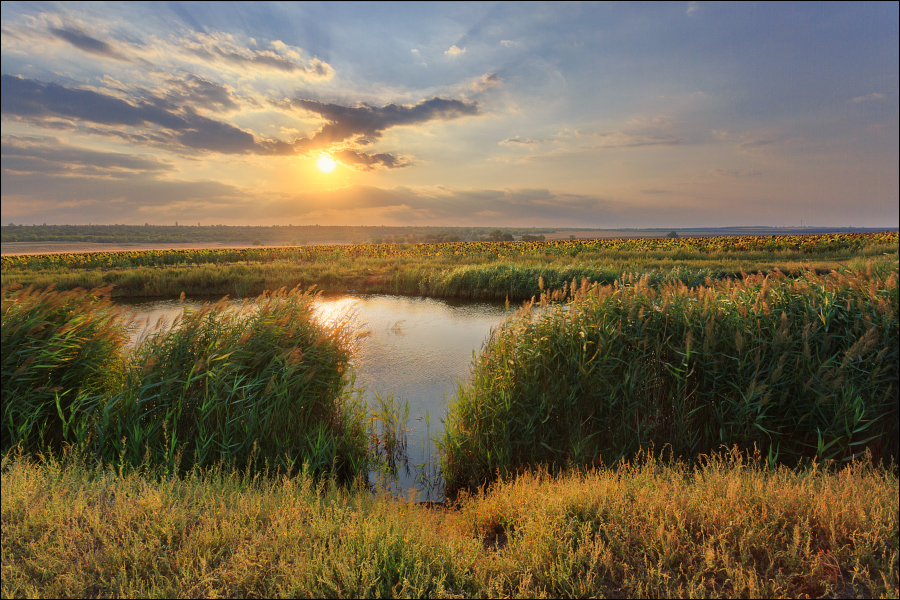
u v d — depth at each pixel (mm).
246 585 2799
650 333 6098
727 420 5590
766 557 3002
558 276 19875
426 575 2910
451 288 20828
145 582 2791
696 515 3412
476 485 5684
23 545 3053
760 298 6031
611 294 6586
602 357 5961
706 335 5645
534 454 5789
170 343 6188
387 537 3260
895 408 5273
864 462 4574
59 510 3385
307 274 23625
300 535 3295
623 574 2906
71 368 5910
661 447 5652
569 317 6461
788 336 5570
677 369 5621
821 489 3779
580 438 5676
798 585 2760
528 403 5957
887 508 3246
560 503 3664
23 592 2656
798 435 5520
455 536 3613
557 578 2820
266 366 6305
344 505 4062
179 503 3857
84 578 2818
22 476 3871
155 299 20734
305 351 6699
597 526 3412
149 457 5012
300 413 6258
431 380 9477
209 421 5652
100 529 3307
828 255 29359
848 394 5070
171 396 5699
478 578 2920
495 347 6590
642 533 3189
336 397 6926
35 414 5148
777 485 3787
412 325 14633
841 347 5750
